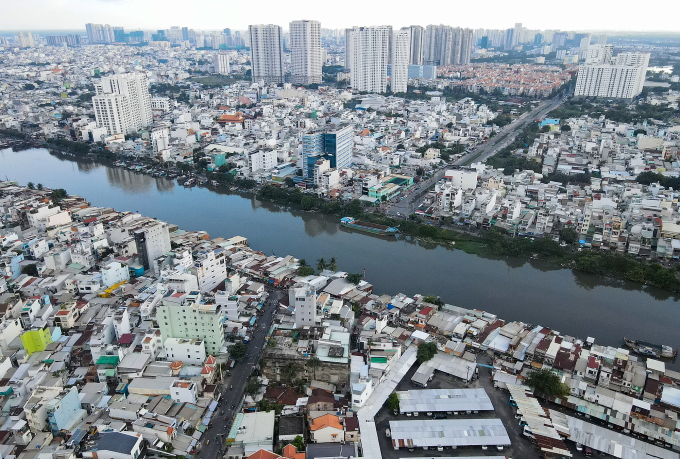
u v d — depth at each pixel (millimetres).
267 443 132125
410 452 134500
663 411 141875
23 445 130875
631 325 198750
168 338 169375
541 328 185500
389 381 158500
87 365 164875
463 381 162250
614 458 131250
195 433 138500
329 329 176625
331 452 130250
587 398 150000
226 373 166500
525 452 134500
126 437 129125
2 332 172625
